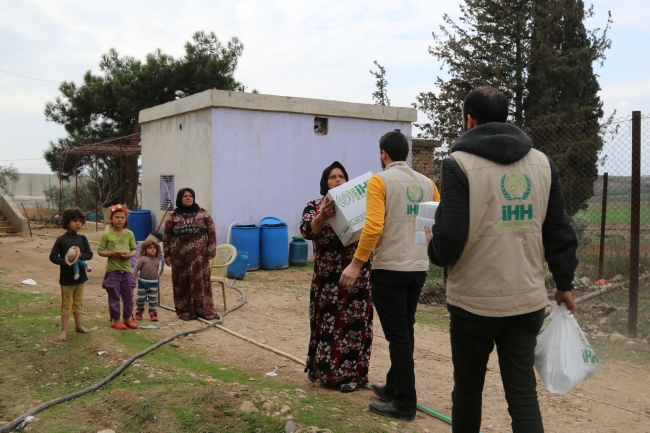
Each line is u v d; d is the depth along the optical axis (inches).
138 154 864.9
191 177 501.7
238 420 148.2
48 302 305.4
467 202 105.0
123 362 198.4
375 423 150.6
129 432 145.9
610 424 158.6
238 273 419.2
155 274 279.7
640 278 365.1
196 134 491.5
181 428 145.2
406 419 155.5
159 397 160.1
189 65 975.6
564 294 112.5
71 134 1061.8
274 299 352.2
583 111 929.5
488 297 105.2
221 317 287.9
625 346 234.5
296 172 516.4
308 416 149.9
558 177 111.2
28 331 241.0
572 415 164.9
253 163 491.5
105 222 816.3
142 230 562.9
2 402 168.4
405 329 157.5
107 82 1008.9
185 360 210.1
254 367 208.4
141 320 279.1
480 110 111.1
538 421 104.0
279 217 506.9
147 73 948.6
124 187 1085.8
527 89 979.9
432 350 237.3
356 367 178.5
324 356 178.4
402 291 155.9
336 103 534.3
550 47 943.7
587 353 114.4
